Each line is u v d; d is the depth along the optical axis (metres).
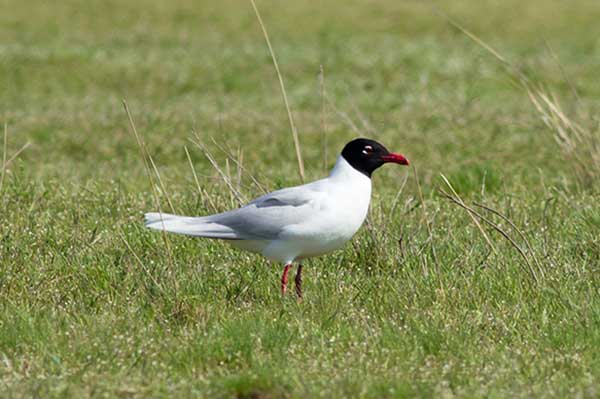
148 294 10.49
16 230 12.80
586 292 10.58
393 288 10.71
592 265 11.70
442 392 8.17
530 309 10.17
